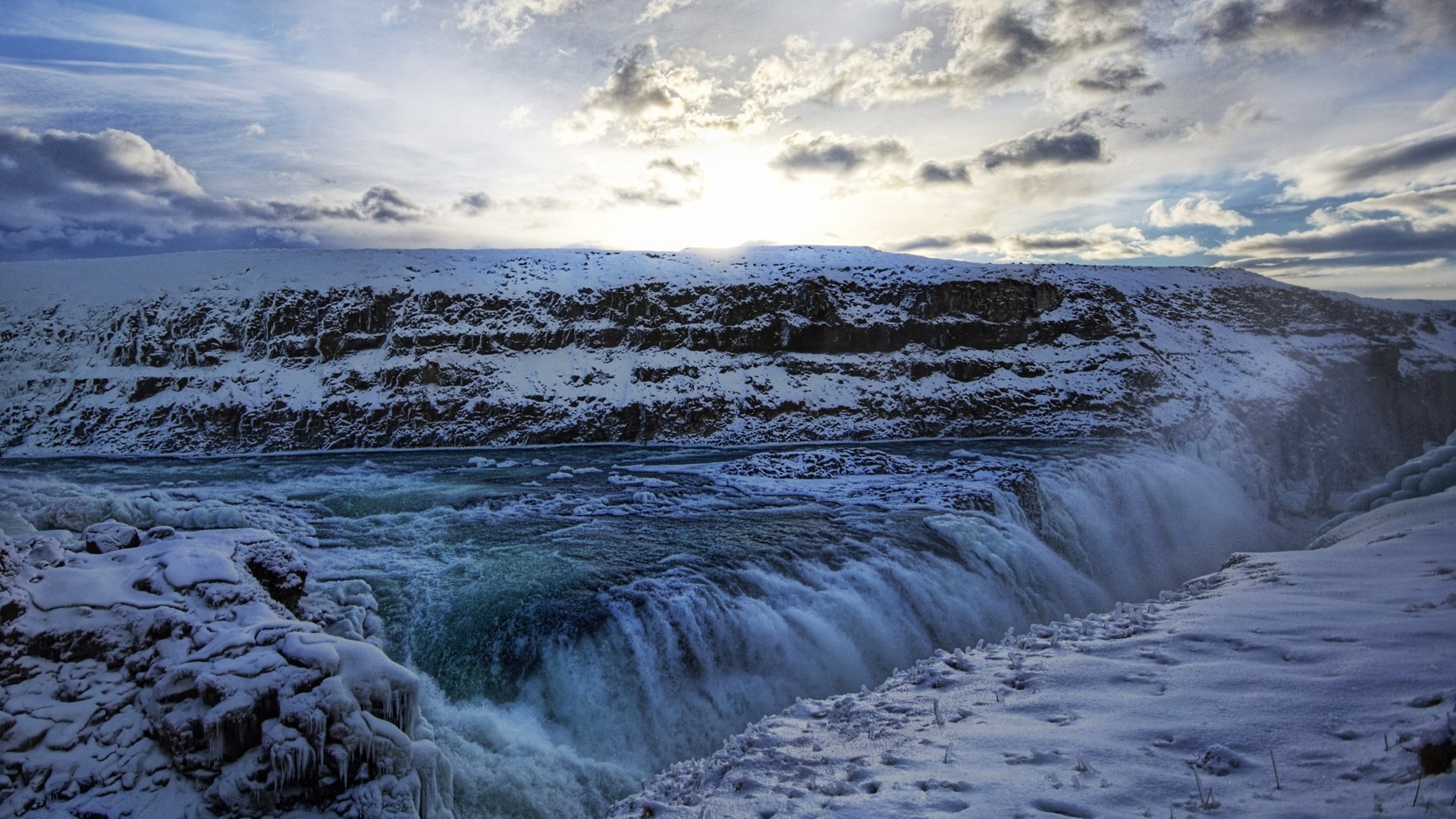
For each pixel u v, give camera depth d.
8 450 35.88
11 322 45.19
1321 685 5.89
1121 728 5.73
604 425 41.59
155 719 7.69
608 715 12.41
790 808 5.31
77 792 7.27
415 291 48.62
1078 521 27.47
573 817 10.83
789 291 50.28
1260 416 46.06
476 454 36.91
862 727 6.73
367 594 13.81
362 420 40.09
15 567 8.91
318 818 7.43
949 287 51.44
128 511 16.27
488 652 12.59
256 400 40.09
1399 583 8.48
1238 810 4.32
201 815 7.19
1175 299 64.38
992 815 4.69
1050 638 8.63
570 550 17.86
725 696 13.55
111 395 40.31
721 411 42.91
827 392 45.19
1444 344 68.38
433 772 8.38
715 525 20.67
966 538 20.06
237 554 10.79
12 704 7.75
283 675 7.86
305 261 52.12
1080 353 50.47
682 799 6.12
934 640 16.89
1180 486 34.12
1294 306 67.25
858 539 19.33
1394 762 4.46
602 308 49.28
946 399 44.97
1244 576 10.07
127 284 48.84
